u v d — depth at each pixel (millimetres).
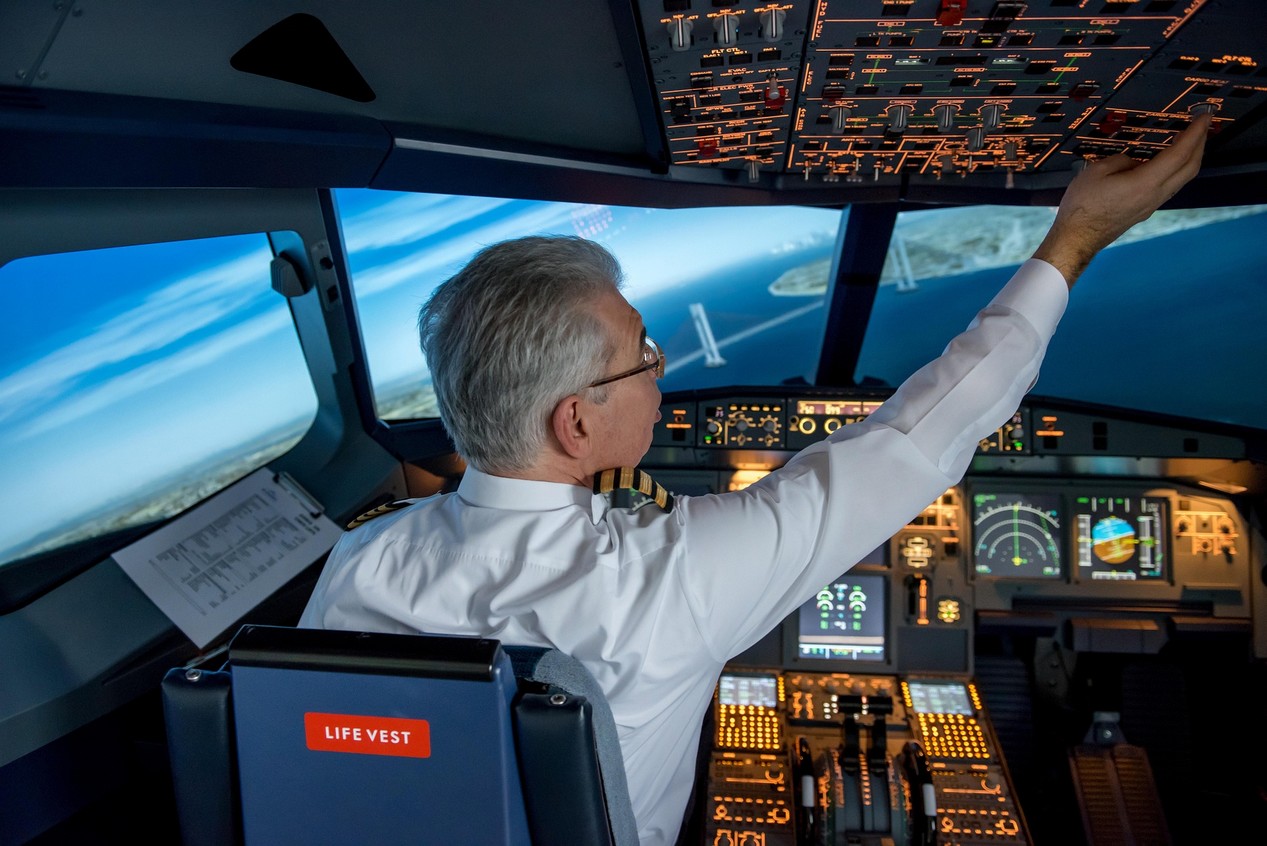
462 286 1104
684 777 1330
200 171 1986
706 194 2863
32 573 2457
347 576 1144
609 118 2346
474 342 1073
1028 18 1695
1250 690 3549
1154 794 3354
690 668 1097
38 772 2256
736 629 1101
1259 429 3100
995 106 2182
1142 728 3625
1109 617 3471
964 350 1126
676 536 1080
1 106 1567
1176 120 2164
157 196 2305
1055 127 2311
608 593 1047
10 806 2195
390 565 1135
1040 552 3479
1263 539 3387
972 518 3486
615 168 2615
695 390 3402
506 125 2342
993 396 1110
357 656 939
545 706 929
